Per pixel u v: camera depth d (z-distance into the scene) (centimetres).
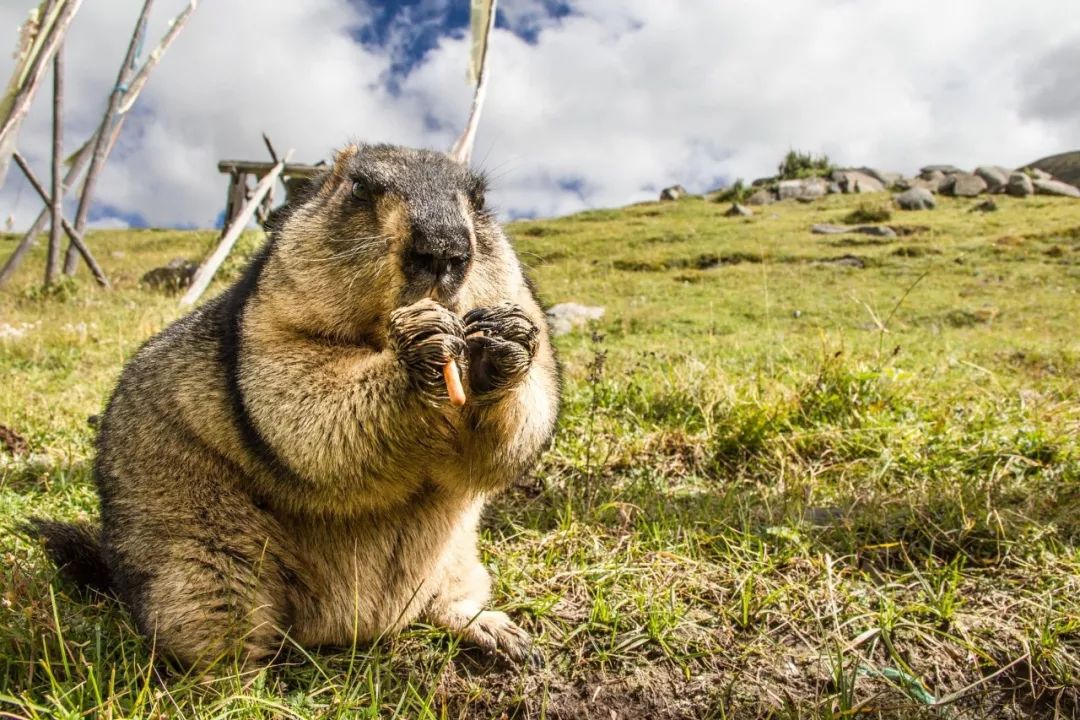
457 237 49
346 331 51
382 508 52
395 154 57
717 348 177
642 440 91
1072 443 83
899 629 57
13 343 155
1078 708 52
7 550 63
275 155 269
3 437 90
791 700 52
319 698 50
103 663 49
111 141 265
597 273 412
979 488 74
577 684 54
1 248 495
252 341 50
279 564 52
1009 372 163
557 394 59
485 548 68
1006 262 385
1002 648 56
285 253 52
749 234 502
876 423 90
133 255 469
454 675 54
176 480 51
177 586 49
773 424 91
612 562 65
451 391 44
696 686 53
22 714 44
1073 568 62
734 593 61
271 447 48
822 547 67
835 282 353
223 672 48
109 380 125
